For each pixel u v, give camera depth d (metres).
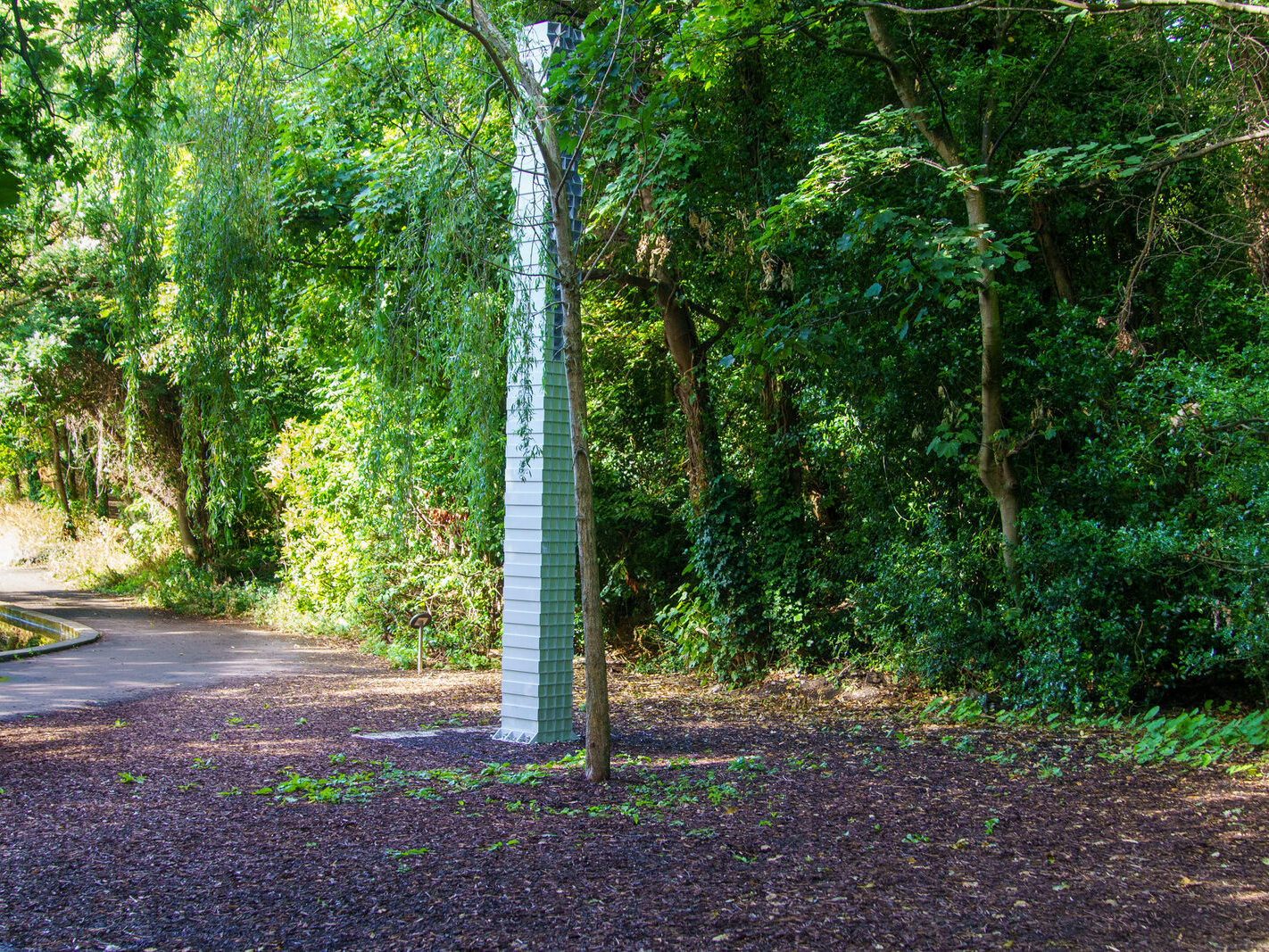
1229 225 9.46
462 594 13.91
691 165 10.75
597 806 5.86
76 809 5.72
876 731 8.81
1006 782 6.69
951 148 9.31
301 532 17.80
